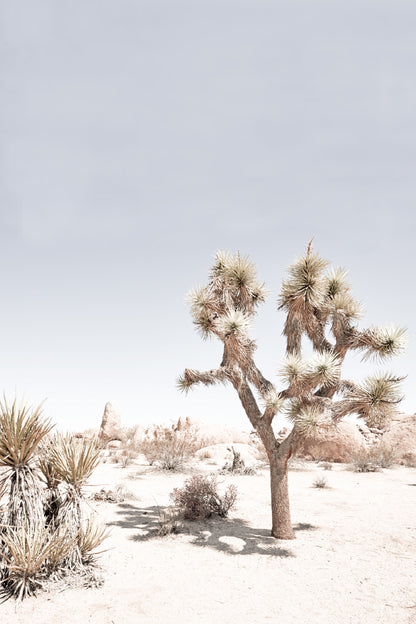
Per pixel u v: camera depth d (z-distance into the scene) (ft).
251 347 26.86
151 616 15.88
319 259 25.59
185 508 30.86
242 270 28.25
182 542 25.04
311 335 26.96
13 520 18.34
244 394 27.40
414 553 23.67
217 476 49.32
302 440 25.72
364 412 23.58
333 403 24.08
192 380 26.37
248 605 17.08
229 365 26.94
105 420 89.40
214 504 31.30
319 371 21.97
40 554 17.70
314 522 30.35
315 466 62.08
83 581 18.33
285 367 22.58
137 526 28.19
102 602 16.81
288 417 24.29
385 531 28.02
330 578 19.99
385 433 74.18
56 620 15.25
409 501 37.55
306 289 24.68
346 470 58.65
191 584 19.03
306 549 24.20
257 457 70.23
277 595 18.08
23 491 18.40
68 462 20.03
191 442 79.82
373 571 20.92
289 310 26.78
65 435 21.53
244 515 31.91
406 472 57.52
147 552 23.11
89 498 35.42
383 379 22.71
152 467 54.65
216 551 23.59
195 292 27.61
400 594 18.17
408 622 15.65
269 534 27.09
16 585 17.06
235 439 89.81
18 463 18.61
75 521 19.69
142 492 39.17
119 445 82.23
